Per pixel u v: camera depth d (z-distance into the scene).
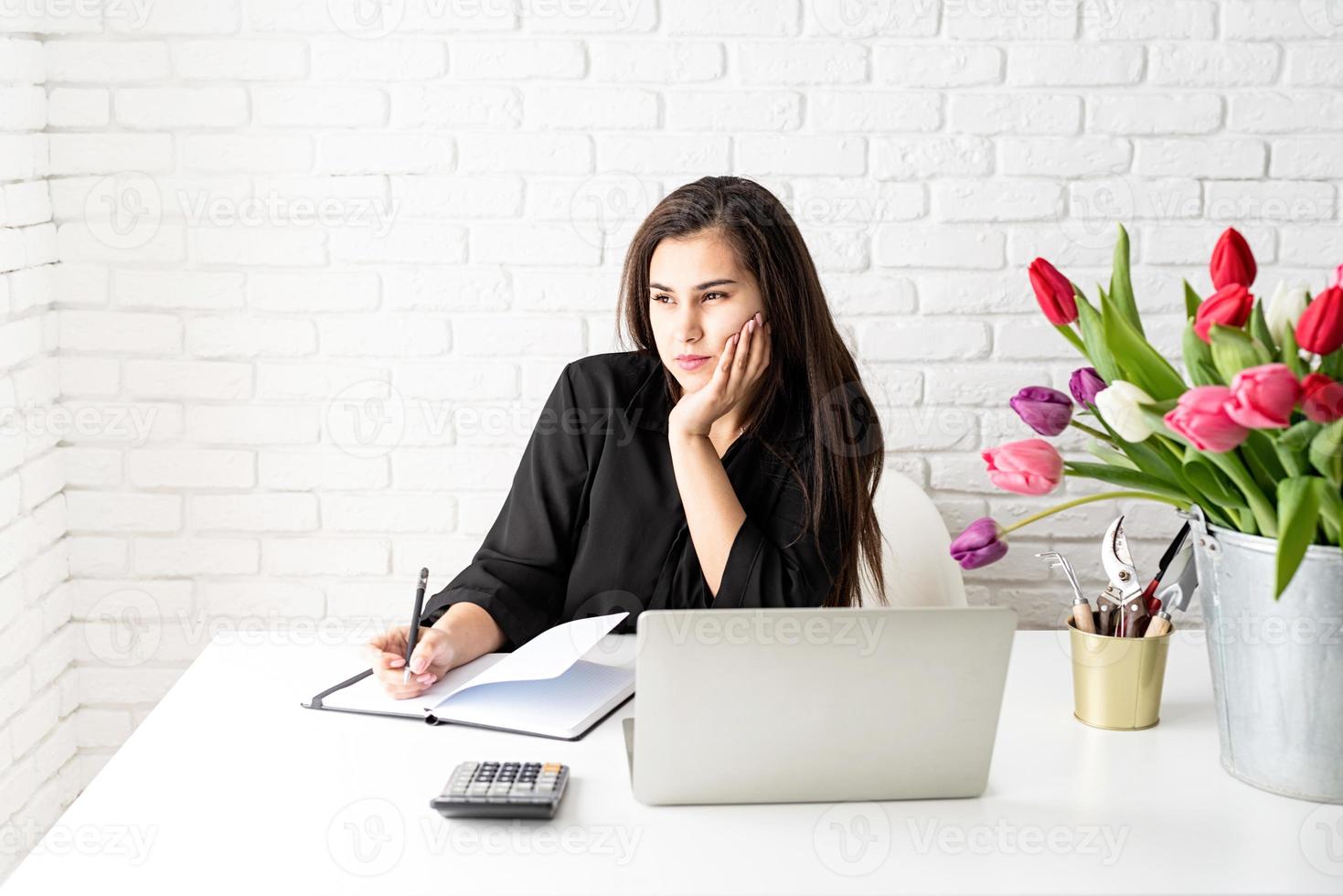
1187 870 1.06
